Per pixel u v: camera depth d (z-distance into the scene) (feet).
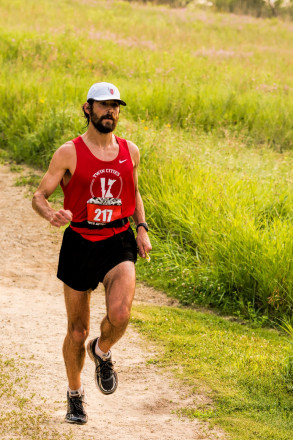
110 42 105.91
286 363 28.22
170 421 23.43
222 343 30.94
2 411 23.00
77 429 22.08
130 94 74.13
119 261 20.67
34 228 47.21
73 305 20.94
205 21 162.09
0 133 63.10
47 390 25.26
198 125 68.23
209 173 49.88
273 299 35.94
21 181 54.95
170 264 40.96
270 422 23.43
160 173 48.08
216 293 37.88
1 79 73.15
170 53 104.53
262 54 117.80
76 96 70.03
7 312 33.47
